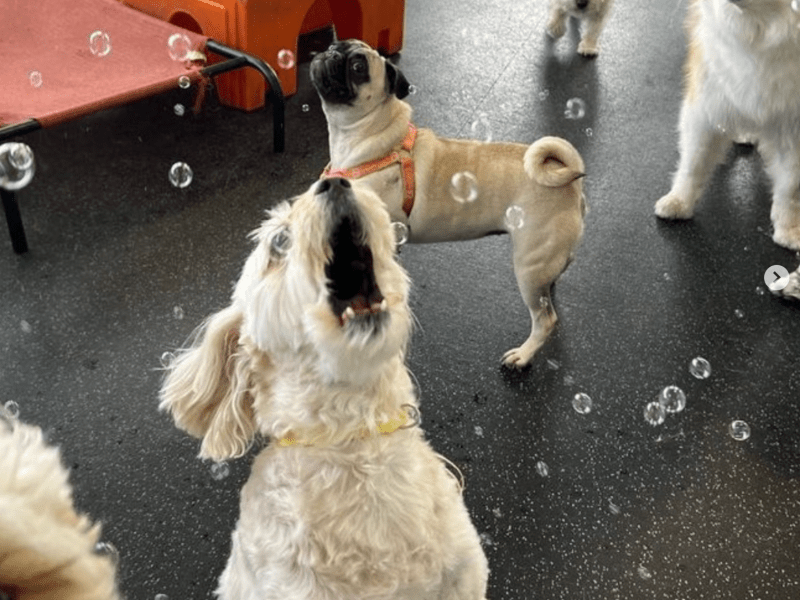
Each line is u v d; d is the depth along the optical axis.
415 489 1.20
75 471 1.81
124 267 2.39
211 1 3.02
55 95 2.59
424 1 4.17
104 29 2.98
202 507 1.76
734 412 2.03
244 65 2.88
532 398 2.04
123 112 3.13
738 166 3.03
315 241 1.10
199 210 2.65
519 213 1.88
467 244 2.57
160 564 1.65
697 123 2.56
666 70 3.67
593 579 1.64
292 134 3.07
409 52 3.67
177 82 2.67
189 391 1.25
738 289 2.43
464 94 3.37
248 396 1.24
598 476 1.85
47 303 2.25
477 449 1.91
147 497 1.77
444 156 1.94
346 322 1.09
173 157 2.89
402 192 1.93
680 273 2.49
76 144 2.93
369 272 1.17
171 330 2.19
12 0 3.04
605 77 3.58
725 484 1.84
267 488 1.20
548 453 1.90
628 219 2.72
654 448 1.92
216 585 1.62
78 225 2.54
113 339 2.15
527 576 1.64
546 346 2.20
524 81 3.50
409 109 2.00
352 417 1.17
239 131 3.06
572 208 1.87
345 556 1.15
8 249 2.43
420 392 2.04
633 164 3.00
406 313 1.16
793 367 2.17
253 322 1.16
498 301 2.35
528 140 3.10
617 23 4.09
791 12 2.23
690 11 2.78
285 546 1.16
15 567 0.46
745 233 2.67
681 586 1.63
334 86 1.90
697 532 1.74
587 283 2.43
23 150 2.12
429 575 1.18
